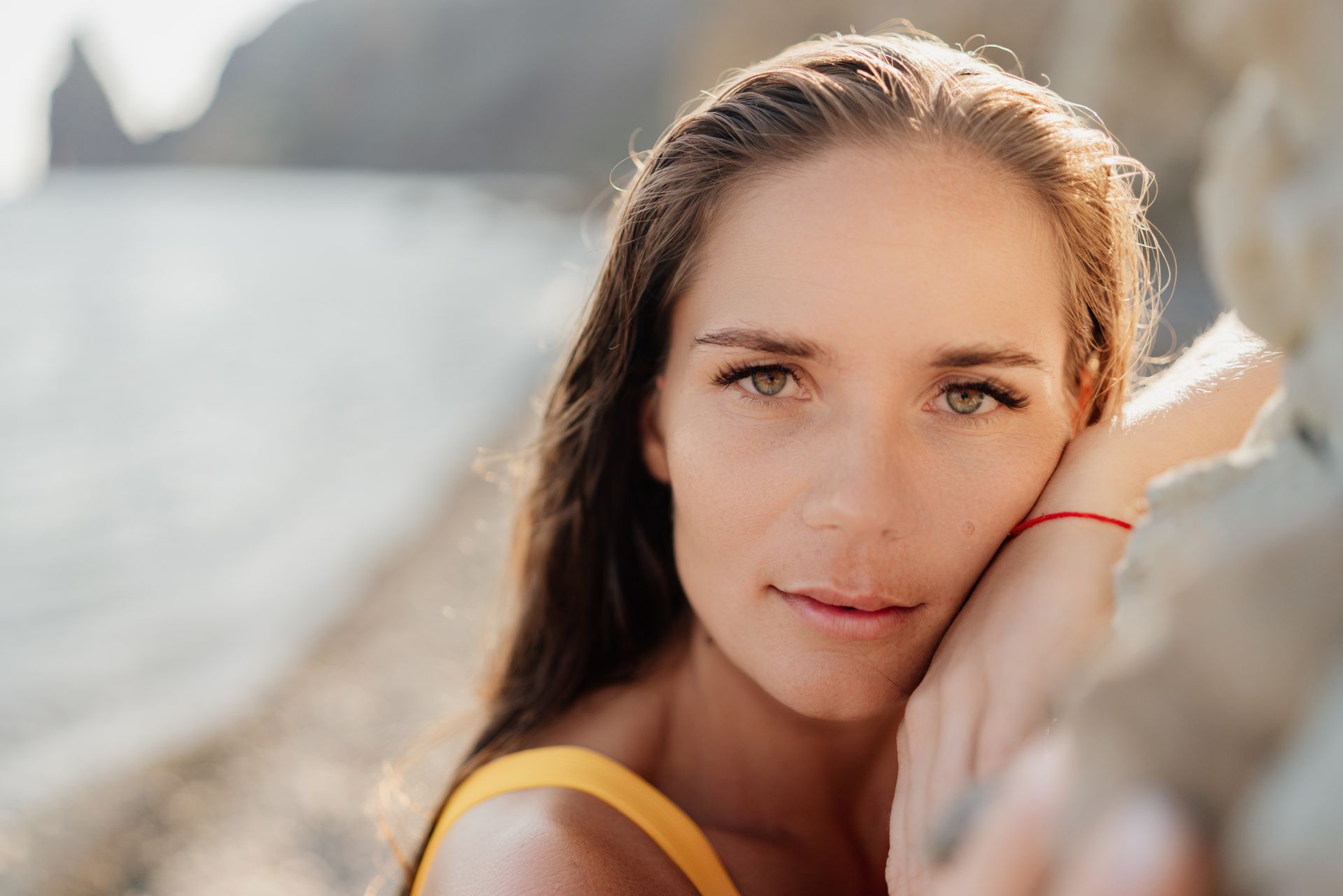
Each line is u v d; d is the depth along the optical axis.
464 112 107.12
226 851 4.26
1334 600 0.32
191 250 42.78
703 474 1.01
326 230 54.56
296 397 15.85
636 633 1.41
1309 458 0.40
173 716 5.62
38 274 34.69
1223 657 0.33
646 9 103.81
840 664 0.96
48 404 15.77
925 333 0.91
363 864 4.14
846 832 1.29
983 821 0.42
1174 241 13.12
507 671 1.52
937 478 0.94
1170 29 12.77
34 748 5.26
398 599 7.28
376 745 5.13
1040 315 0.98
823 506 0.92
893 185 0.92
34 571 8.45
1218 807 0.32
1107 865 0.31
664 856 1.09
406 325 22.92
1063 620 0.78
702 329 1.03
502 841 1.01
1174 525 0.44
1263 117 0.38
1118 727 0.34
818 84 0.99
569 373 1.38
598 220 16.91
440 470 11.34
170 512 10.18
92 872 4.11
